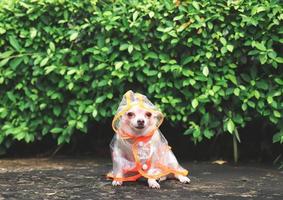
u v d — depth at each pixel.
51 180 2.60
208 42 2.79
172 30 2.79
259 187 2.50
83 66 2.91
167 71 2.82
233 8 2.76
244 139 3.10
